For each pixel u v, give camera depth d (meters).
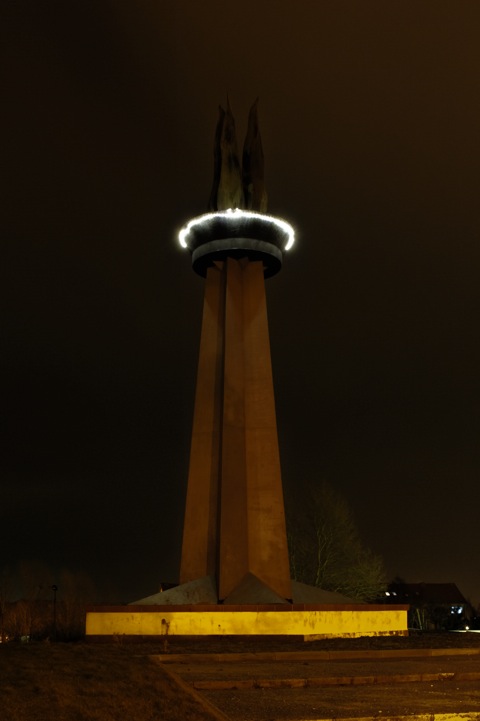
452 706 9.77
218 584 23.72
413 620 53.59
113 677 10.75
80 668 11.50
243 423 26.58
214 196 29.97
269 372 27.33
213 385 27.22
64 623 36.44
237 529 24.84
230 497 24.97
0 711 8.31
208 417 26.80
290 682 11.64
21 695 9.16
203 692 10.91
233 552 24.41
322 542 38.97
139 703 8.99
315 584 38.44
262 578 25.00
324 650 16.55
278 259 29.22
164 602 22.98
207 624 21.00
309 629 21.62
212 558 25.14
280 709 9.45
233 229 28.30
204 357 27.70
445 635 23.33
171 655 14.92
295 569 39.19
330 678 11.86
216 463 26.19
